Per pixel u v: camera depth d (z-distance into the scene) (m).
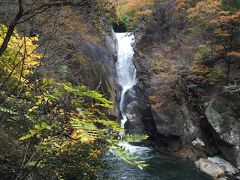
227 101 18.12
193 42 19.58
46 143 3.33
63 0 3.19
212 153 17.38
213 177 14.38
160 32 23.25
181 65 18.53
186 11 21.03
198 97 19.12
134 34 24.81
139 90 21.94
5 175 3.50
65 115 3.52
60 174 4.15
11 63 3.92
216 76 18.80
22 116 3.40
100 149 4.48
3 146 3.66
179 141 18.27
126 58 25.34
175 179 13.97
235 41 19.20
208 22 18.81
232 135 16.69
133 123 20.84
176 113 18.86
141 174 13.96
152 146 19.48
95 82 17.16
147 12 23.33
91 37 12.38
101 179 6.55
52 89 3.87
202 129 18.62
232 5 18.75
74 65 14.11
